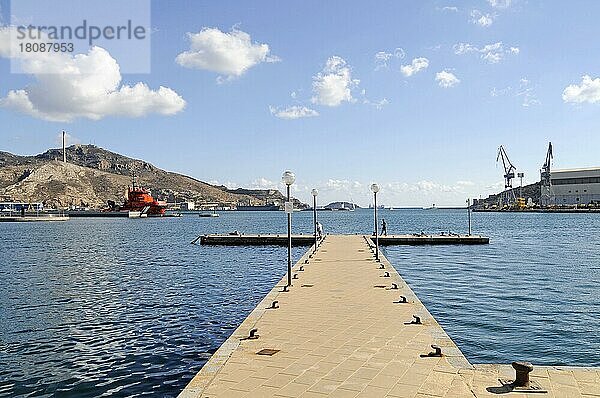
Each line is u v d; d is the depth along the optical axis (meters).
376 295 15.09
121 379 10.66
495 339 13.41
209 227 94.44
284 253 38.84
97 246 47.59
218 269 29.03
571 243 47.97
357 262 24.55
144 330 14.59
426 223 111.94
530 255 36.22
